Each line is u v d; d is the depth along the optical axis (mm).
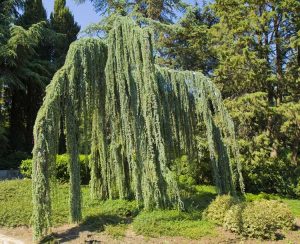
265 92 16984
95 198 12133
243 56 16625
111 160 11688
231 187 12016
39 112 9953
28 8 28672
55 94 10125
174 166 11984
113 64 10859
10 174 19359
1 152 23953
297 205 13562
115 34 10867
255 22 17094
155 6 22078
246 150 16406
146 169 10555
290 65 18203
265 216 9688
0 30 23922
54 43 28547
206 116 11844
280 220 10328
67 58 10695
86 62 10727
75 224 10359
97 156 12062
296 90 17641
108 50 10891
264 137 16344
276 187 15820
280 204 10891
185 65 22469
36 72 26250
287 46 17531
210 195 13320
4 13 26000
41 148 9633
